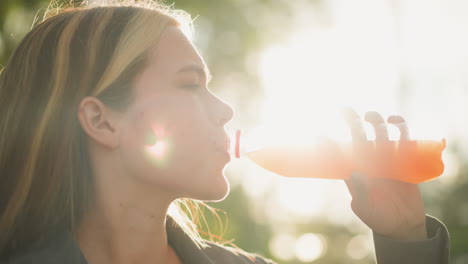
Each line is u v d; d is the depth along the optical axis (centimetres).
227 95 585
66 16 154
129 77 142
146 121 140
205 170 141
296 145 168
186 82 145
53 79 145
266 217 593
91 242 145
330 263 757
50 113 144
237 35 570
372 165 156
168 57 145
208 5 555
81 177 146
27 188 145
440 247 149
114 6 155
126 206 143
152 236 145
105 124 142
